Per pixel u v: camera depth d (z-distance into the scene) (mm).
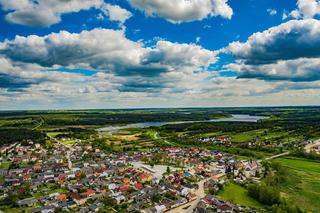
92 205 185000
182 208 185625
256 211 175125
